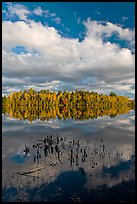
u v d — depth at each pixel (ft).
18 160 58.54
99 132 101.96
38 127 121.90
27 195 38.96
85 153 61.36
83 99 434.30
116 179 45.21
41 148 70.08
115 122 145.79
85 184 43.11
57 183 43.75
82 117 191.72
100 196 38.14
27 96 396.16
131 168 51.78
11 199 37.73
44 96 405.39
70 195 38.32
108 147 71.15
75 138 86.28
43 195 39.01
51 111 311.27
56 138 82.64
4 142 80.23
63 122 147.33
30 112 277.44
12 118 179.22
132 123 139.13
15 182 44.29
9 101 384.47
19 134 98.17
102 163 55.21
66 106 418.92
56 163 55.52
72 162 55.88
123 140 82.79
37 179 45.73
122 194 38.73
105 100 452.35
